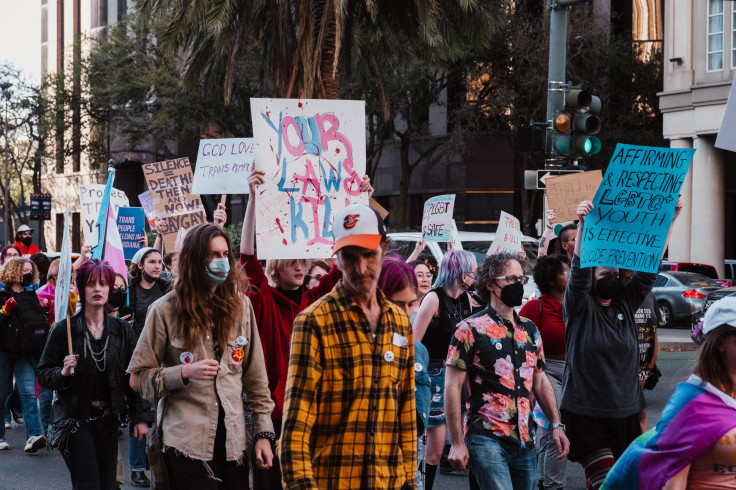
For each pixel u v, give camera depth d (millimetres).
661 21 37188
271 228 6168
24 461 9742
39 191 57344
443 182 40219
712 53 31641
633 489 3824
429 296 7238
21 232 17422
